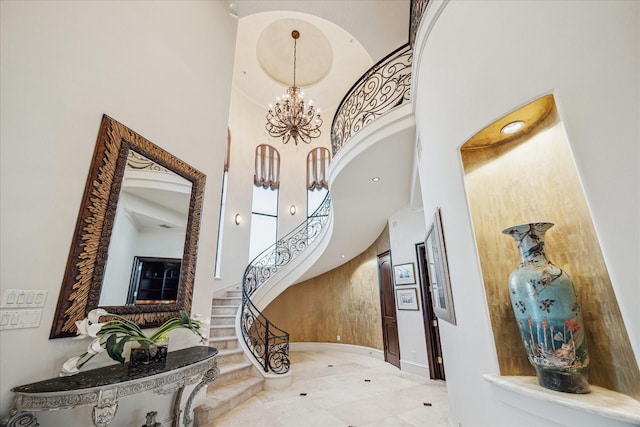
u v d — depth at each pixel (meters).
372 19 4.57
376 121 3.42
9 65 1.60
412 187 4.23
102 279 1.92
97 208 1.94
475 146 1.93
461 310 1.98
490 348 1.64
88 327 1.66
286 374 4.05
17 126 1.60
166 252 2.49
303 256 6.34
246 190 7.19
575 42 1.27
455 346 2.20
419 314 4.82
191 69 3.07
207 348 2.54
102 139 2.03
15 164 1.57
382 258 6.14
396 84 3.70
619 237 1.04
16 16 1.66
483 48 1.77
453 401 2.43
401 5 4.36
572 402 1.15
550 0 1.40
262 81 7.56
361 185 4.38
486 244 1.79
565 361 1.29
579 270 1.48
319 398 3.54
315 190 8.16
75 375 1.66
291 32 6.69
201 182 3.00
